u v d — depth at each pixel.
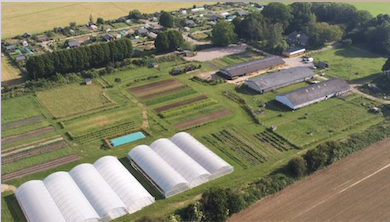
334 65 117.62
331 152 69.94
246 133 81.50
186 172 65.50
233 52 128.75
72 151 75.38
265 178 65.88
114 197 59.47
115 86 102.81
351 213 59.03
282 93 94.88
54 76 104.44
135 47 130.75
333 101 95.25
